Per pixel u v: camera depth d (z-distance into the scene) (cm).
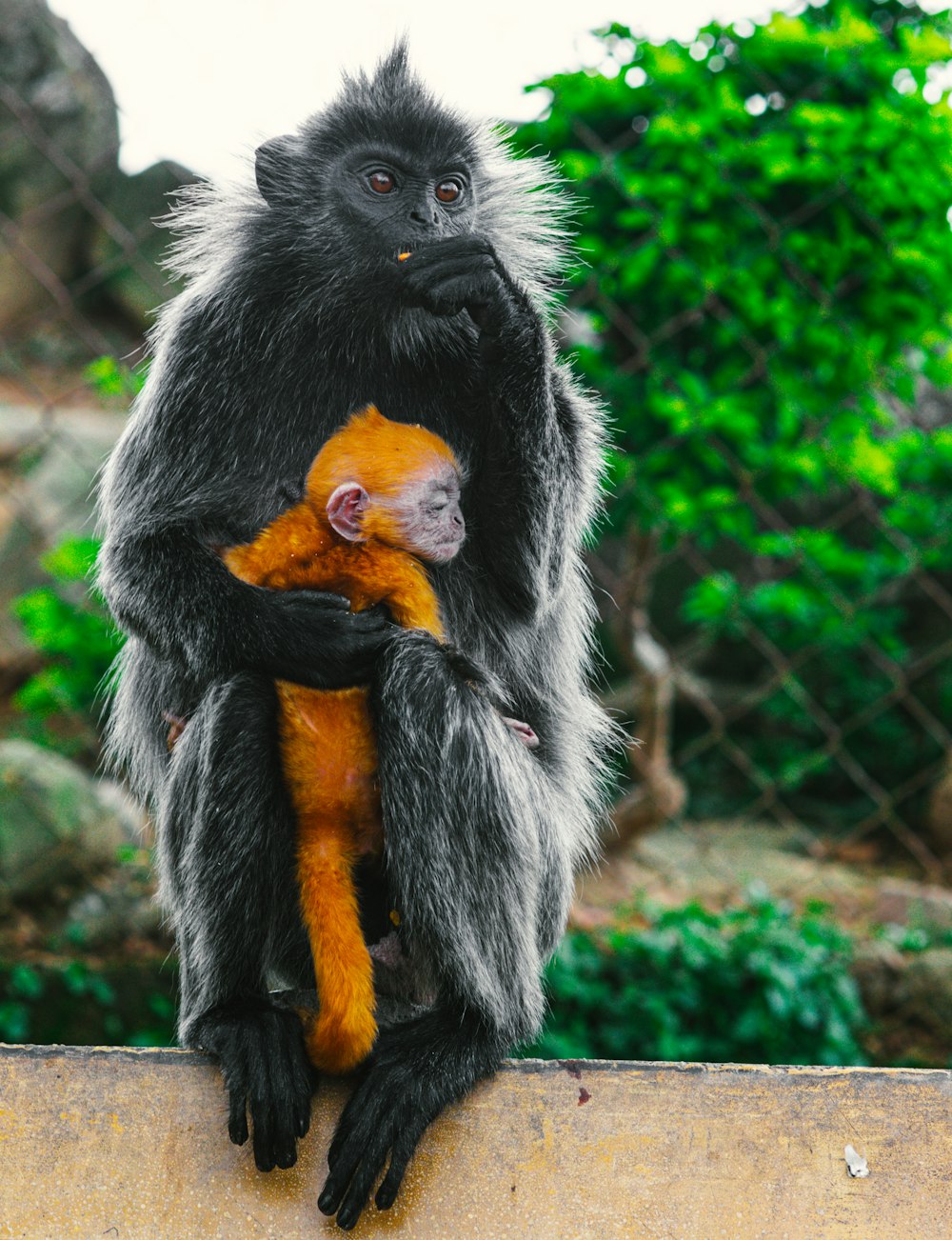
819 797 1451
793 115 745
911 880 1171
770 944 814
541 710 428
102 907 838
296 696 345
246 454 406
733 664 1548
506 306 379
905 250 759
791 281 782
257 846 331
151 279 1584
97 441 1405
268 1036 317
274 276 418
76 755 1080
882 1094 322
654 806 1051
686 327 815
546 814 386
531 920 353
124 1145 309
